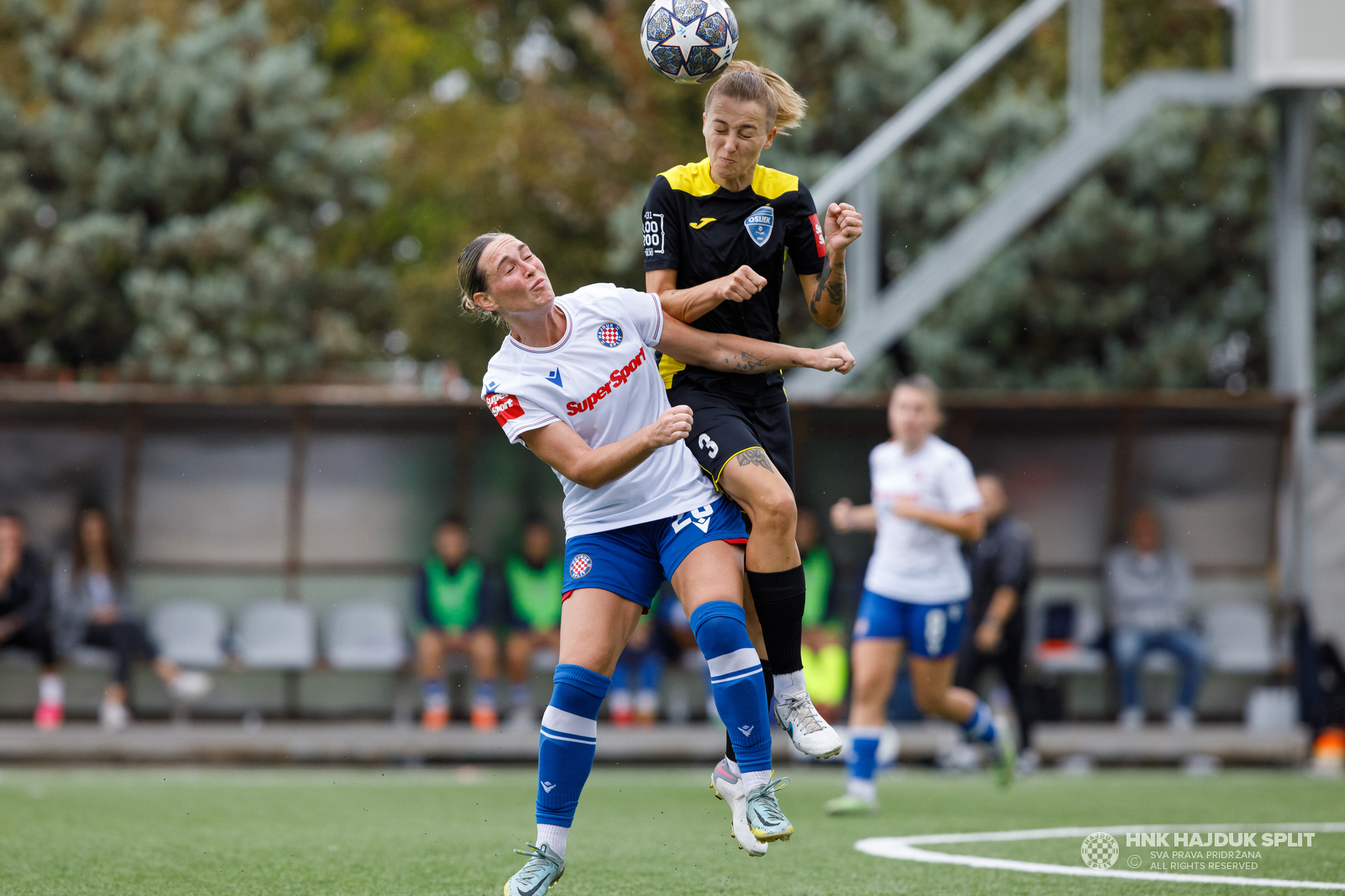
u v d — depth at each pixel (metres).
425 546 49.31
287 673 48.25
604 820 26.25
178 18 77.88
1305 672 44.09
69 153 70.31
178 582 48.47
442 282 80.69
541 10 91.94
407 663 46.56
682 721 47.41
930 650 27.12
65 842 21.47
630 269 73.00
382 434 48.75
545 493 49.44
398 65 89.50
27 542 46.69
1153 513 50.03
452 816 26.36
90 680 46.97
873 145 42.97
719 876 18.23
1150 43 84.69
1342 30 46.00
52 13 74.38
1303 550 48.69
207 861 19.48
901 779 38.03
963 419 49.28
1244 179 75.19
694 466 15.53
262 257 69.56
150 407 47.59
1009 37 43.88
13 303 68.31
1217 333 74.44
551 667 45.25
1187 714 46.16
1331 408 57.88
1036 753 41.97
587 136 81.12
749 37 72.12
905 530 27.08
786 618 15.38
